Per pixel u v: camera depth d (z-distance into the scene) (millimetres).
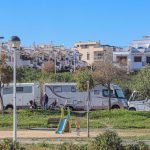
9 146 22781
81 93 69875
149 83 52094
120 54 140625
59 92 70062
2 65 58031
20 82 71375
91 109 69562
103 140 22375
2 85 62938
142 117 52875
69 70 139375
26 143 30281
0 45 105625
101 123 48969
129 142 31188
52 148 26953
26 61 139875
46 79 96375
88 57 171625
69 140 34438
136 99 67062
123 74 88812
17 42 30062
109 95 68250
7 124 48125
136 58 139750
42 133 41375
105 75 69812
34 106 68375
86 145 23312
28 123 47875
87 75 61844
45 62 142000
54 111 58875
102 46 168500
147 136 38250
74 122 48125
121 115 54906
